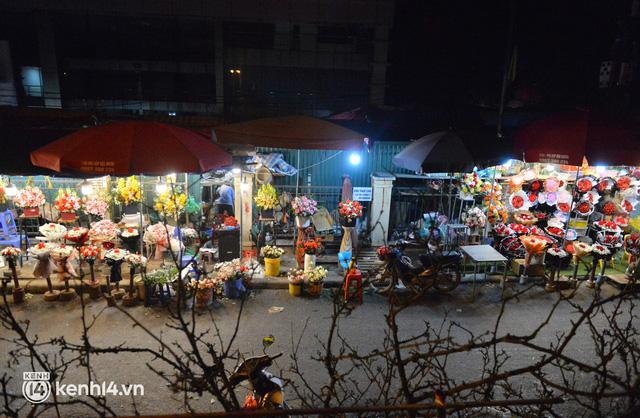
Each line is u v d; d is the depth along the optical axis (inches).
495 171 462.3
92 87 882.8
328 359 122.1
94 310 344.5
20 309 341.7
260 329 329.4
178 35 867.4
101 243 417.7
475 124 596.4
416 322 348.2
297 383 268.5
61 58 844.0
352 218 423.8
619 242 428.8
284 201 490.6
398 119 597.6
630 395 102.7
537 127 391.5
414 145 415.8
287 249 488.1
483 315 363.6
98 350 111.0
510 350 311.6
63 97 863.7
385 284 400.2
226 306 361.4
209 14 808.3
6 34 804.0
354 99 883.4
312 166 552.7
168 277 349.7
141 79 888.9
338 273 429.4
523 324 350.9
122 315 339.0
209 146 345.1
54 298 355.3
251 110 873.5
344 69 879.1
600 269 459.2
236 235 423.5
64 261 353.1
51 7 786.2
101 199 463.2
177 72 890.1
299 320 344.8
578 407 251.6
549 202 462.3
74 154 298.8
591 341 327.0
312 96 885.2
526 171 467.2
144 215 457.4
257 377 188.4
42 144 367.9
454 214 535.5
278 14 814.5
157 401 248.4
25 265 410.6
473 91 839.1
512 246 434.6
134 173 298.4
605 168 478.9
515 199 456.8
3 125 380.2
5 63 804.6
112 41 857.5
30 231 486.9
